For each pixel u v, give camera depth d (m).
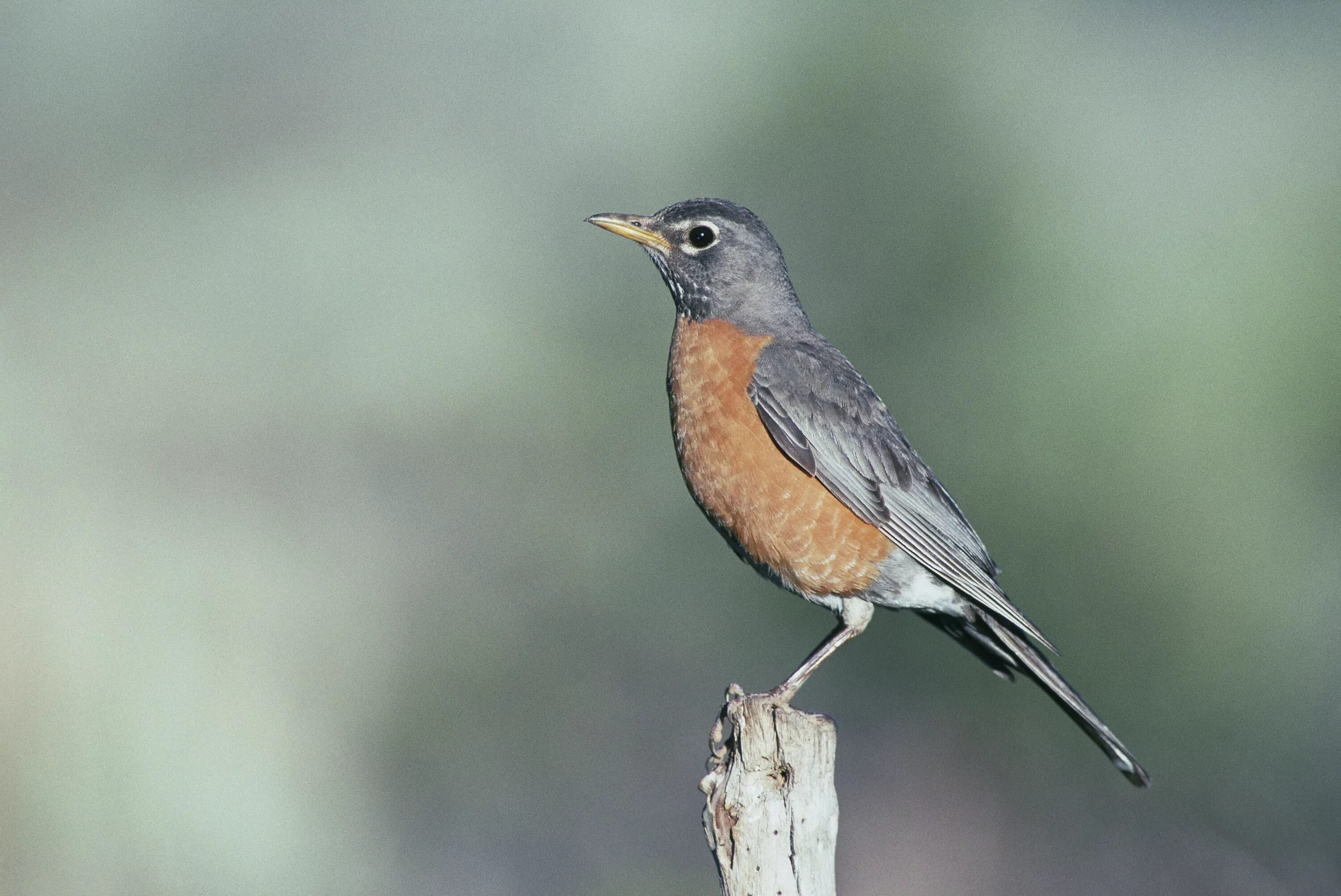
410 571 13.91
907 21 13.62
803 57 13.62
